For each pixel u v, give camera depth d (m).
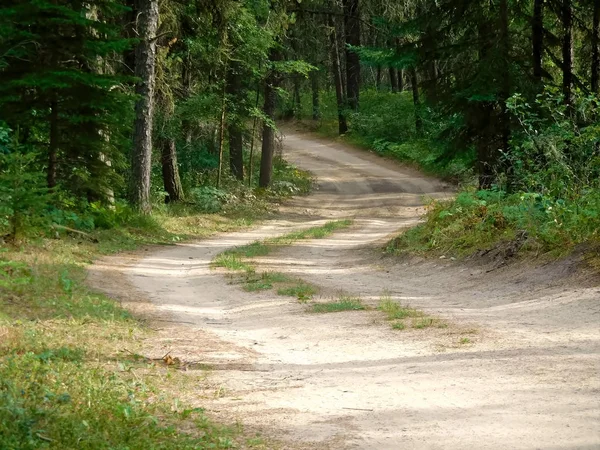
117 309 12.09
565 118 18.47
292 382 7.61
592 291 10.92
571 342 8.33
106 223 23.44
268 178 43.91
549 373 7.05
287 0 40.44
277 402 6.84
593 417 5.61
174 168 35.19
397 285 15.10
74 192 23.17
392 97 67.31
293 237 26.38
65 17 20.77
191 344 9.89
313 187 48.28
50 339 9.25
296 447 5.47
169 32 27.58
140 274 17.11
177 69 37.06
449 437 5.43
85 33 21.17
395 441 5.44
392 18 46.56
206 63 35.50
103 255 19.72
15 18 20.06
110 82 20.83
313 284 15.53
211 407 6.79
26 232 17.12
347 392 7.02
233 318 12.25
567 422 5.55
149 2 26.28
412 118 61.19
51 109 21.61
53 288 13.01
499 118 20.98
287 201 42.28
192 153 40.22
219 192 36.78
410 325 10.23
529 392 6.48
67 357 8.39
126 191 28.70
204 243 25.92
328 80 77.12
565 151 17.58
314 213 39.53
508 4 21.75
